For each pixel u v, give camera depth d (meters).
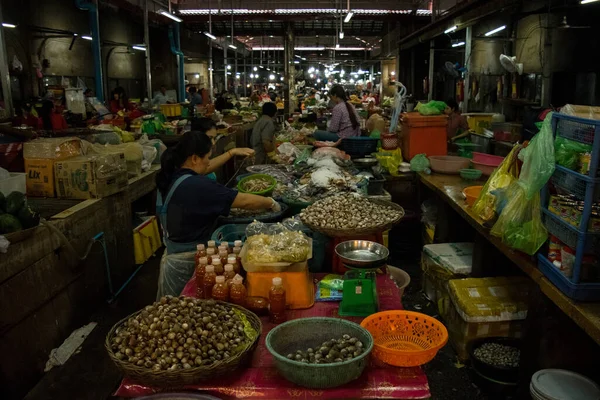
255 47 32.00
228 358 1.78
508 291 3.47
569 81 8.08
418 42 13.35
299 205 3.67
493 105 10.87
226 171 9.39
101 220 4.46
